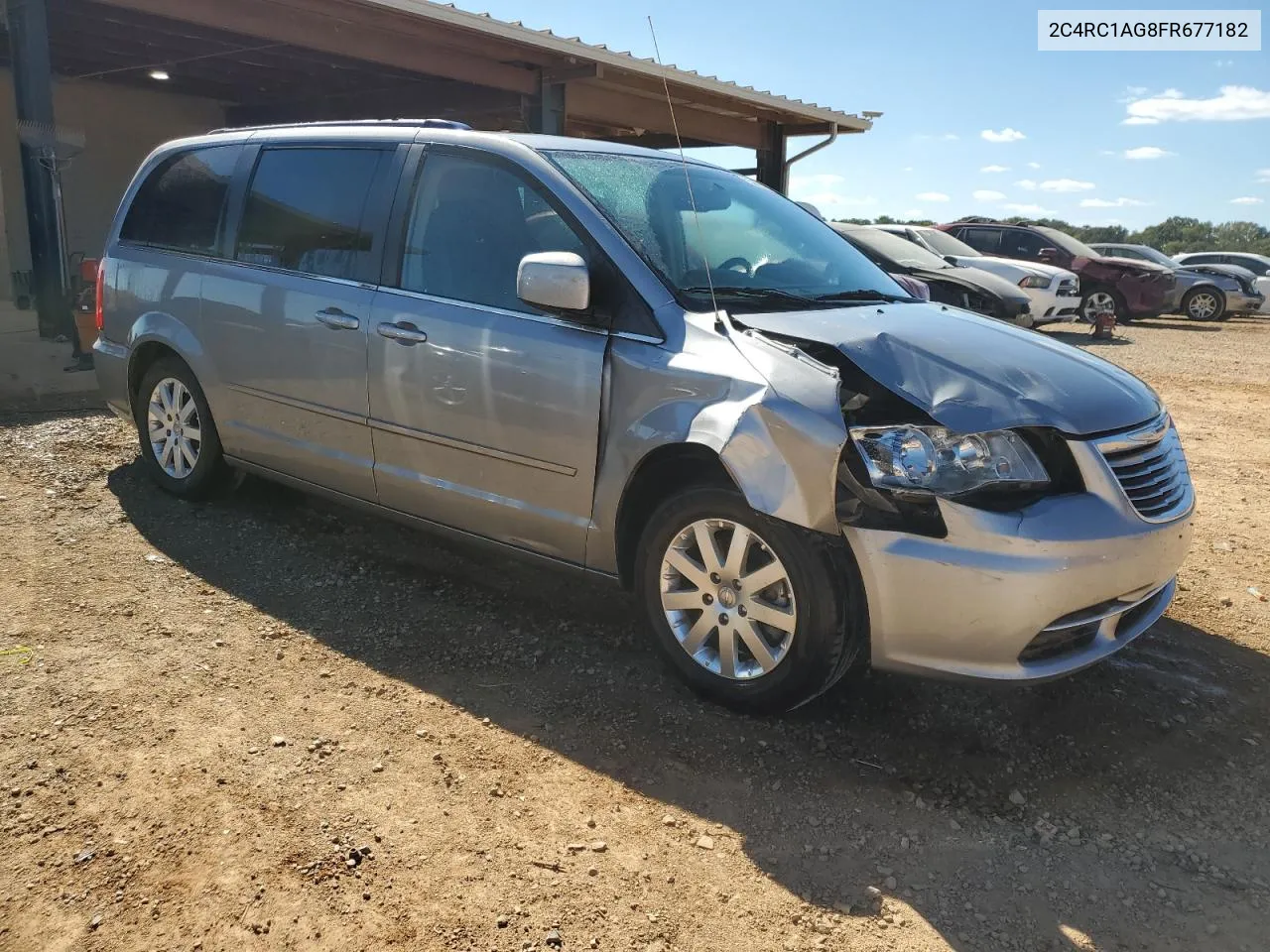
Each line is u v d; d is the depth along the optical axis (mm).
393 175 3996
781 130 15984
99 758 2795
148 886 2324
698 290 3414
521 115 12289
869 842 2637
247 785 2713
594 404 3289
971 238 16812
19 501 4816
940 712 3285
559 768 2891
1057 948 2291
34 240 9227
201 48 11727
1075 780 2957
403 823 2600
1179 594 4383
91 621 3627
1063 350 3510
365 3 8859
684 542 3260
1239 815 2822
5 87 13336
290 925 2230
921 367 3059
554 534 3508
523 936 2238
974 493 2836
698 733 3102
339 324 3982
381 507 4109
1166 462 3197
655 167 4035
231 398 4520
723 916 2340
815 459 2826
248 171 4574
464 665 3471
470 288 3680
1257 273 22500
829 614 2928
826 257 4141
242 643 3545
